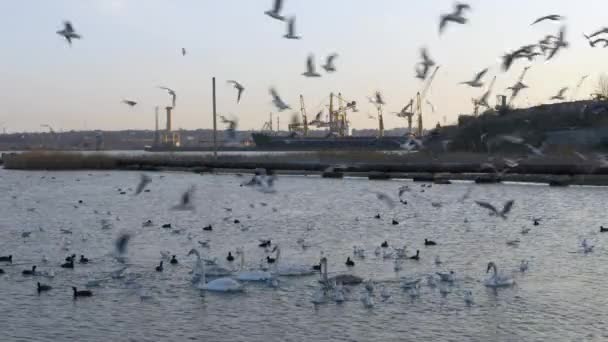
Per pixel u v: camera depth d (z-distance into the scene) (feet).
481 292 122.62
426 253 156.87
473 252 157.89
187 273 137.69
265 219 218.79
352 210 240.32
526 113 400.67
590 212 224.53
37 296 122.62
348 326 106.32
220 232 191.93
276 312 112.98
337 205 256.52
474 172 356.38
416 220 212.84
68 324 108.47
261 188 137.49
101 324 108.47
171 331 105.29
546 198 265.13
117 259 146.30
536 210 231.09
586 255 153.38
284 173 437.17
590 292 122.21
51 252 161.27
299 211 239.50
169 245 170.19
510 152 350.84
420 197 272.31
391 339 100.83
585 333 102.22
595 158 330.13
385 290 120.26
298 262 147.64
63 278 134.72
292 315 111.45
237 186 350.64
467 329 104.47
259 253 159.43
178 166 498.28
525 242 170.60
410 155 440.45
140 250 163.22
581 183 315.37
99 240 178.19
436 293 122.11
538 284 127.85
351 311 112.88
